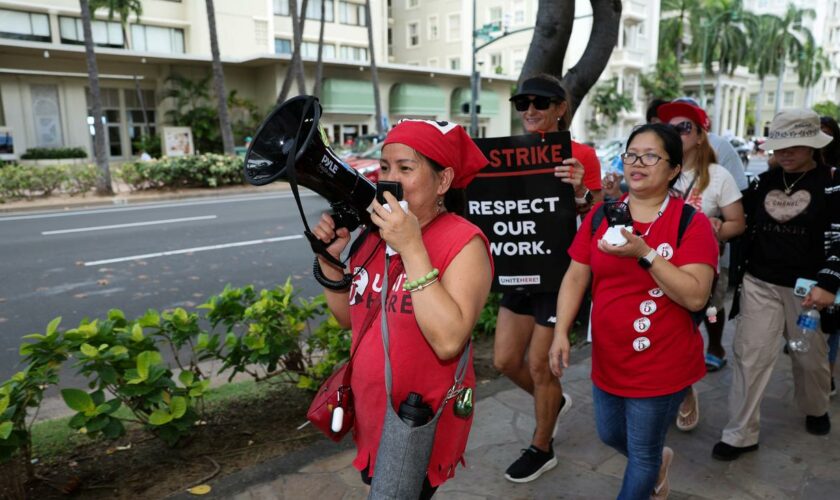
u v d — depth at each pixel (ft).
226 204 47.29
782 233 9.65
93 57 52.90
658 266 6.54
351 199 5.36
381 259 5.61
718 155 12.89
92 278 23.77
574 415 11.59
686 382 7.10
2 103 77.92
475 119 74.23
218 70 65.31
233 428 11.05
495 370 13.66
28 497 8.84
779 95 200.64
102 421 8.59
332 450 10.04
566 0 15.23
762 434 10.82
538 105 9.39
